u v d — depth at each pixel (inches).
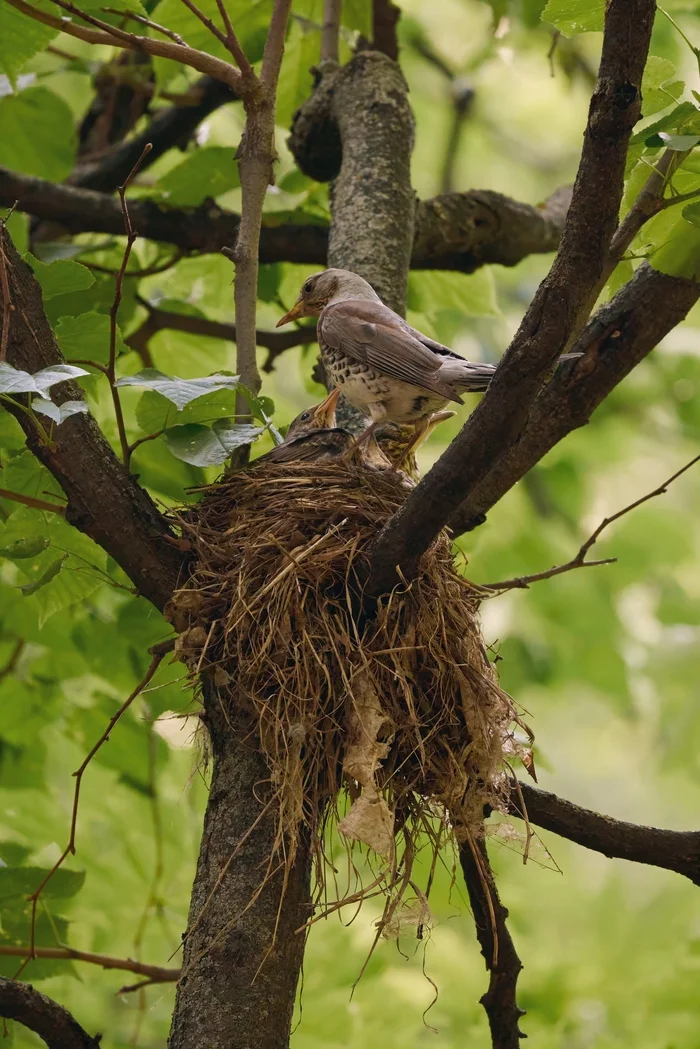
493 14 478.9
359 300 345.7
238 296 319.0
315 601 263.7
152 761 434.0
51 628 438.3
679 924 517.0
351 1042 434.6
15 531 309.4
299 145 431.2
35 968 349.4
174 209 452.1
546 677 655.1
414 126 418.3
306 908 254.4
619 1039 458.9
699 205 250.8
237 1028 238.7
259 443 426.6
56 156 498.3
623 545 690.8
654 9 223.1
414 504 249.1
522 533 650.2
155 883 420.8
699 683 693.9
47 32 349.4
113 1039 480.7
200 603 266.2
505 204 450.3
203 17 317.7
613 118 224.2
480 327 757.9
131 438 432.8
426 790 258.4
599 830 292.0
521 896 515.2
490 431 235.3
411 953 478.6
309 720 250.2
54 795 498.6
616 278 302.2
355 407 358.6
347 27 465.7
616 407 732.7
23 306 275.6
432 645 263.6
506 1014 305.0
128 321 459.2
